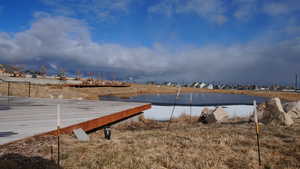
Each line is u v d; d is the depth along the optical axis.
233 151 5.65
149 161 4.72
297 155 5.27
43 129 6.38
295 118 11.60
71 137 6.47
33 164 4.10
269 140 6.68
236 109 22.05
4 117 8.38
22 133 5.88
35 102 14.59
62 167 4.11
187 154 5.29
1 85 23.42
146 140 6.65
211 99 42.66
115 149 5.44
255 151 5.63
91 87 50.88
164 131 8.55
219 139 6.77
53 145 5.36
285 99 42.72
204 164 4.63
